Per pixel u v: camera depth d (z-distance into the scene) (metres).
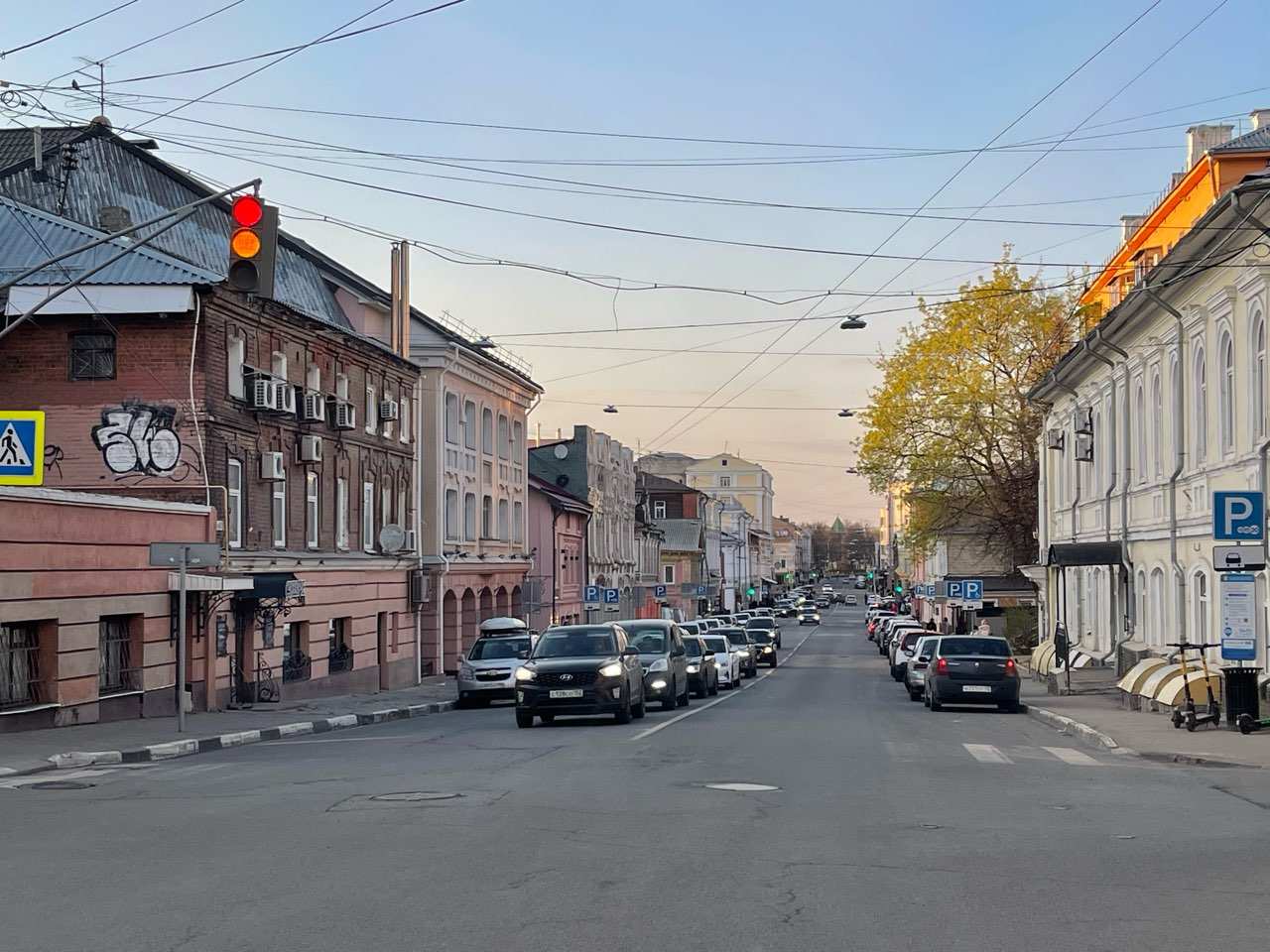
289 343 34.22
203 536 28.33
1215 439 27.39
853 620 149.50
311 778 15.30
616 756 17.50
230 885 8.84
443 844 10.29
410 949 7.09
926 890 8.62
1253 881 8.97
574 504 69.00
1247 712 20.80
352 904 8.17
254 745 22.39
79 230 29.50
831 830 11.04
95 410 29.09
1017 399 52.59
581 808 12.27
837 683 46.88
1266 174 22.41
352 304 44.84
